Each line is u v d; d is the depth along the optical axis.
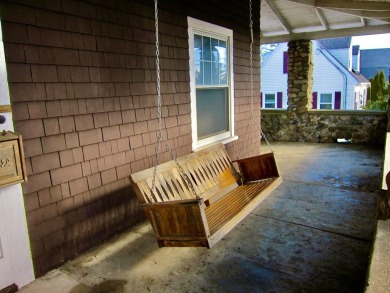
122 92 3.16
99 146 2.98
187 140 4.09
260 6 5.89
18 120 2.34
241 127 5.49
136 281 2.47
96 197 3.00
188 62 4.00
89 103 2.85
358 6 5.31
